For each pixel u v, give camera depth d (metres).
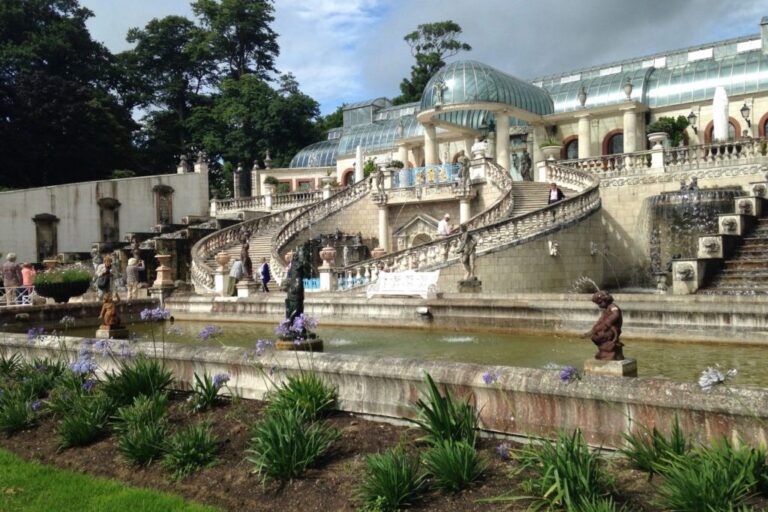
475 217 25.28
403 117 51.41
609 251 27.23
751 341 11.04
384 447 5.62
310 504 4.95
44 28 52.28
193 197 42.16
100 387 7.59
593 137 39.94
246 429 6.32
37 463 6.40
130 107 62.03
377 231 34.41
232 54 69.06
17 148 44.19
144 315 8.34
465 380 5.80
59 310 17.70
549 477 4.35
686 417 4.71
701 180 26.00
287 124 63.22
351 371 6.49
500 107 35.12
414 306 15.02
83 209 36.59
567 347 11.39
